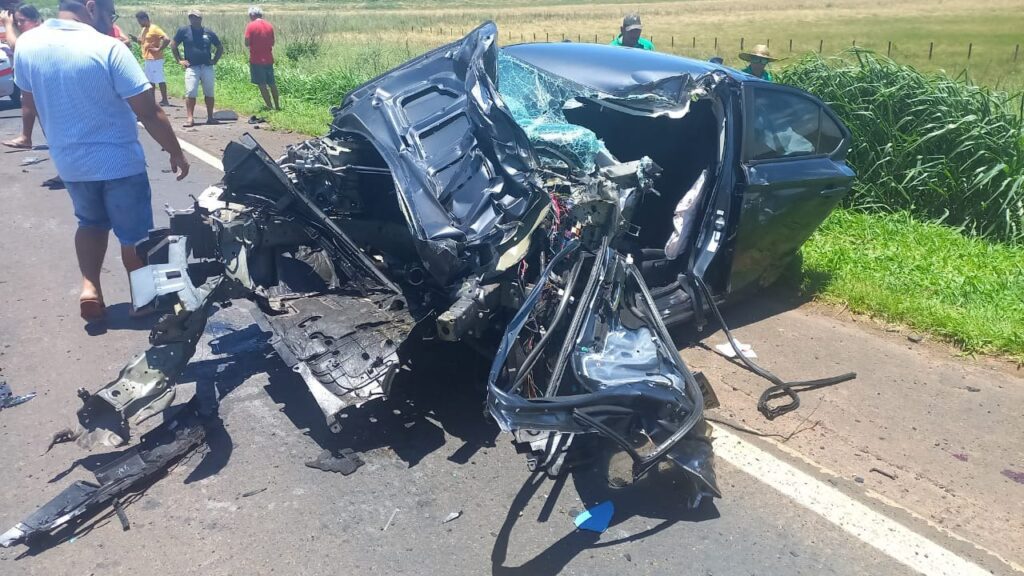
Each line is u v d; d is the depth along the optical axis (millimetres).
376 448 3527
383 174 4246
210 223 3930
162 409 3324
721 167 4520
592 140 4211
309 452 3482
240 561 2824
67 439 3527
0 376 4059
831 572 2887
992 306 5113
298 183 4324
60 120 4285
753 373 4359
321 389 3240
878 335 4934
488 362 3961
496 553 2910
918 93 7094
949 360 4605
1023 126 6938
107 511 3076
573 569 2848
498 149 3734
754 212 4637
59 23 4270
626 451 3000
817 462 3555
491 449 3547
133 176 4531
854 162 7258
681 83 4367
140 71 4352
